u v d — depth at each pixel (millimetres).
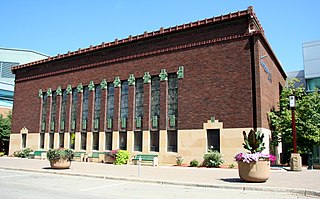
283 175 18094
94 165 26281
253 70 23875
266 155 14961
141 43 29953
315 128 24016
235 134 23719
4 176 18562
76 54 34562
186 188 13789
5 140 45438
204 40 26297
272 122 25703
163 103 27594
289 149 25344
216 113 24781
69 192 12336
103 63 32469
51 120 36281
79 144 33062
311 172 20250
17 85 41062
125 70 30688
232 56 24844
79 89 33969
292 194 12016
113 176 17484
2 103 58875
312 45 36750
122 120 30234
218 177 17078
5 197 10969
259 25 26375
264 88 24734
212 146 24844
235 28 25016
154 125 28016
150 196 11500
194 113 25797
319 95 26266
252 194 12062
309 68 36406
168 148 26984
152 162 26828
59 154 21938
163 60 28266
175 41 27828
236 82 24344
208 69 25750
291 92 27797
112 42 31844
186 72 26766
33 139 37375
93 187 13961
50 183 15281
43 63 38125
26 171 21797
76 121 33688
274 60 30031
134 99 29703
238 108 23938
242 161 14820
